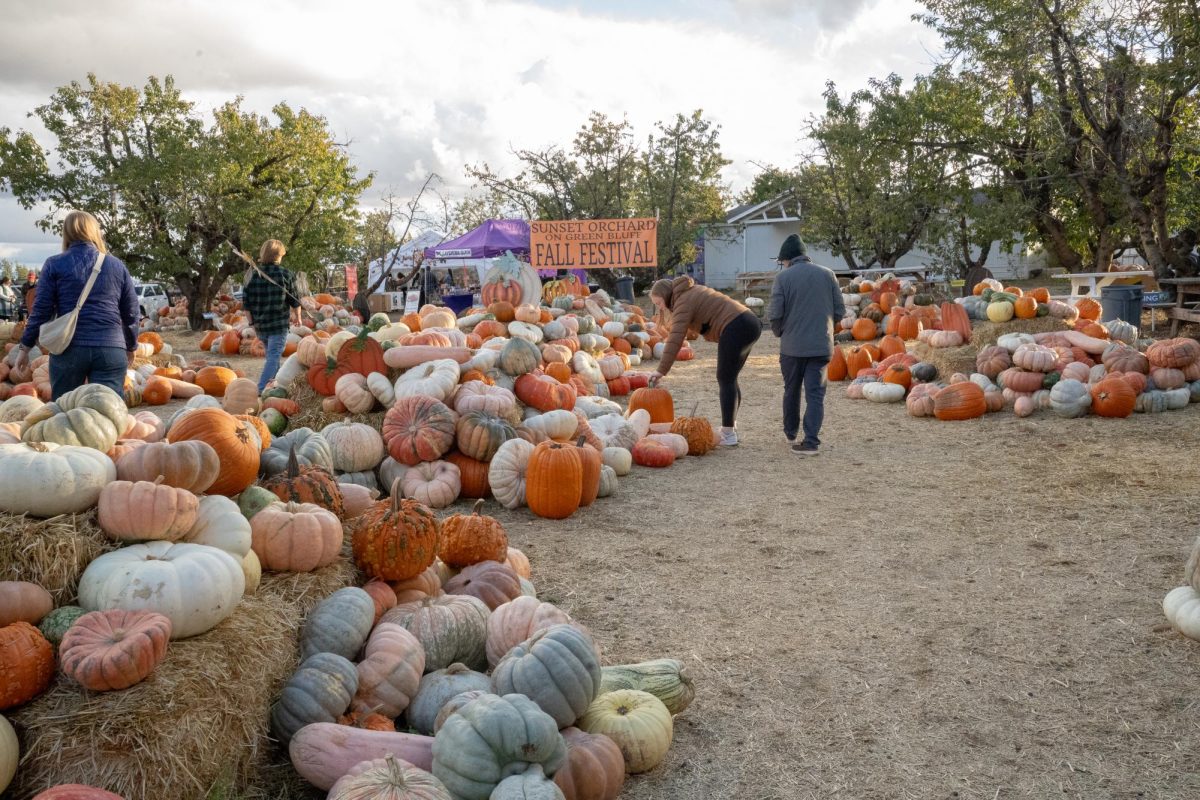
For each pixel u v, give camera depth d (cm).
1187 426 801
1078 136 1881
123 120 2369
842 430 879
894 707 336
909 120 2219
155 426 517
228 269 2411
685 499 635
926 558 498
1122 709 328
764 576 478
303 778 278
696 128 3284
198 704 246
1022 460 716
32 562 267
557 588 464
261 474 413
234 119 2527
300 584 332
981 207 2197
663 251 3303
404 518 369
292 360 768
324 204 2630
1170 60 1520
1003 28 1828
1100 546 500
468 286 2825
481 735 251
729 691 352
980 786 286
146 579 264
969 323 1131
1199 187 1606
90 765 225
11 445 290
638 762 292
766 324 2178
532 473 584
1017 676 356
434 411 618
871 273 2464
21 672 230
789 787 288
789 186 4038
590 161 3303
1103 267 2039
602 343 1286
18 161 2295
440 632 334
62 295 582
